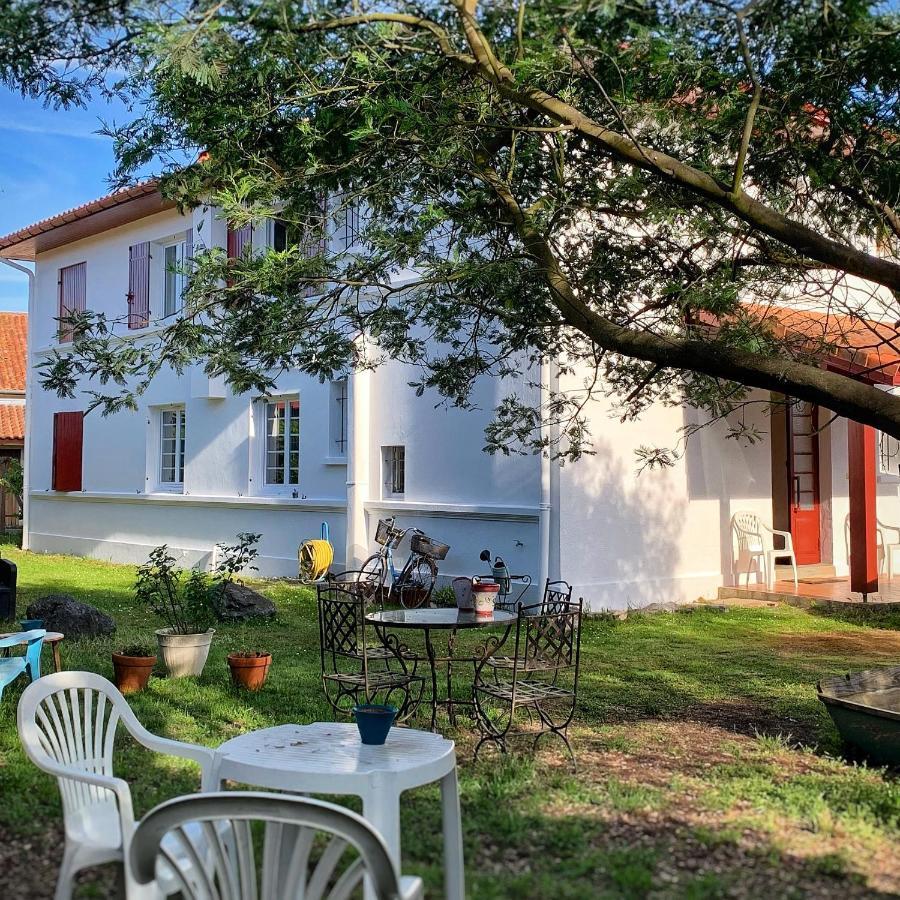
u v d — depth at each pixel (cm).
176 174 673
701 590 1300
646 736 648
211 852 317
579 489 1179
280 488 1566
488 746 622
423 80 624
